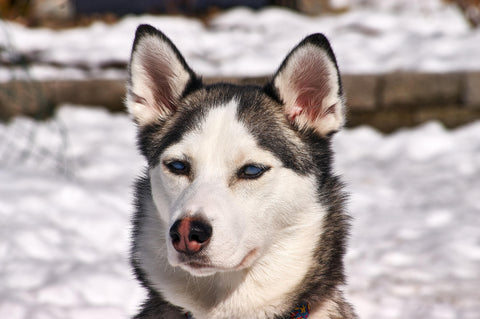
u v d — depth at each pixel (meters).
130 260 4.48
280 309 4.16
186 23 16.09
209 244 3.65
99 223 8.07
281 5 17.12
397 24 15.59
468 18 16.34
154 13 17.42
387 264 7.31
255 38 15.10
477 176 10.22
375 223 8.60
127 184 9.85
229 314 4.18
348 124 12.39
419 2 16.48
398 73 12.16
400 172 10.70
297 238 4.20
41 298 6.16
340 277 4.35
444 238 7.90
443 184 9.98
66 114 12.60
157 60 4.60
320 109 4.45
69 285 6.36
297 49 4.34
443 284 6.75
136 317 4.48
